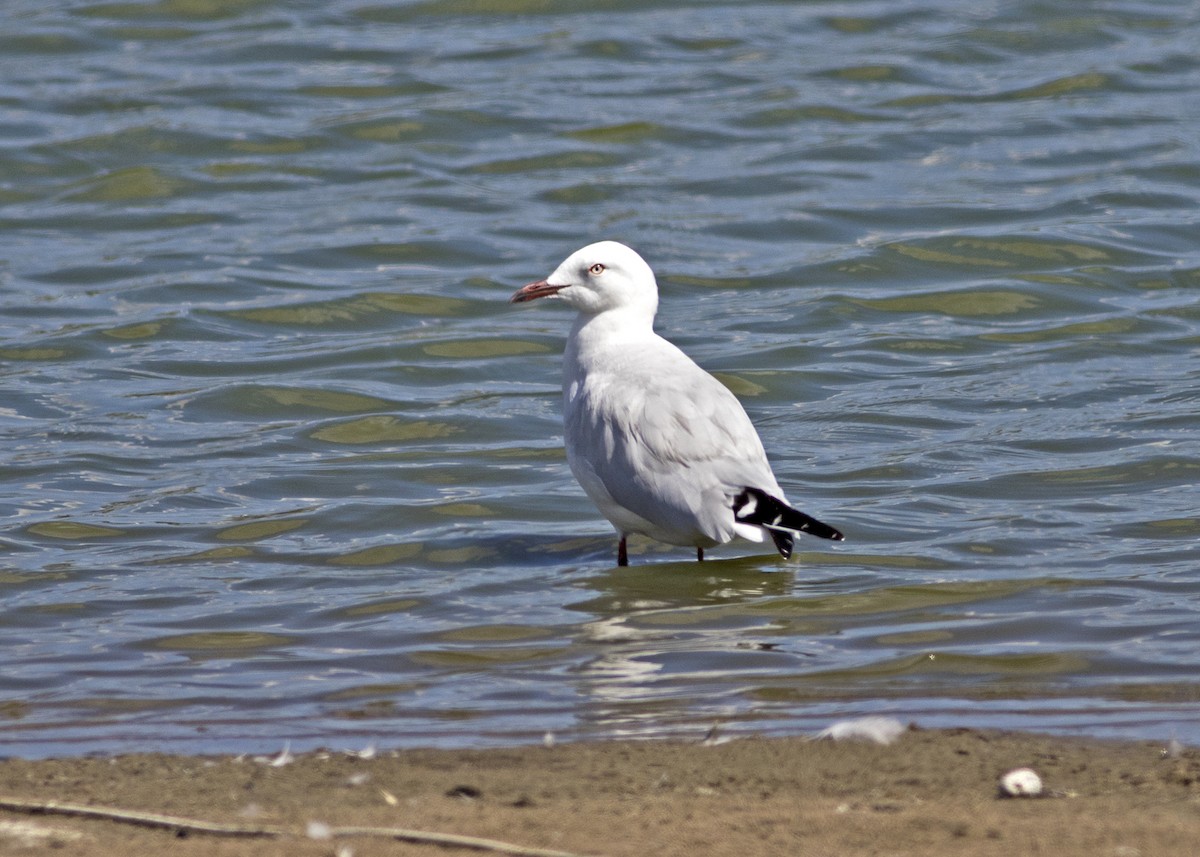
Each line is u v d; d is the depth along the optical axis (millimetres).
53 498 13234
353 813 7246
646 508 11484
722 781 7715
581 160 22703
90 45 26453
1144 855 6555
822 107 24234
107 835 7012
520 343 17484
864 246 19906
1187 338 17219
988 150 22859
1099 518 12539
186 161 22703
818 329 17703
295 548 12258
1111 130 23328
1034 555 11820
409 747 8422
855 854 6617
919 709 8922
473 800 7453
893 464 13844
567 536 12586
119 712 9156
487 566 11883
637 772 7863
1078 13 27500
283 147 23141
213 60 25906
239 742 8594
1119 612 10578
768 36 27016
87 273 19344
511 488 13609
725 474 11383
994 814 7109
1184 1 28156
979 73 25516
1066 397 15539
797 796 7469
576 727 8711
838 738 8328
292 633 10539
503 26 27453
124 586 11438
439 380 16516
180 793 7645
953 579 11320
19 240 20438
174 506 13117
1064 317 17984
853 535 12352
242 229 20734
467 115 23938
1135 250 19641
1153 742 8250
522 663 9898
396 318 18344
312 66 25703
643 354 12297
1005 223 20453
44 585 11461
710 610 10836
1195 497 12945
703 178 22062
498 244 20234
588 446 11859
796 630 10398
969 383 16047
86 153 22781
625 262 12586
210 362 16875
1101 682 9344
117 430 14938
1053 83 25016
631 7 28125
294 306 18422
